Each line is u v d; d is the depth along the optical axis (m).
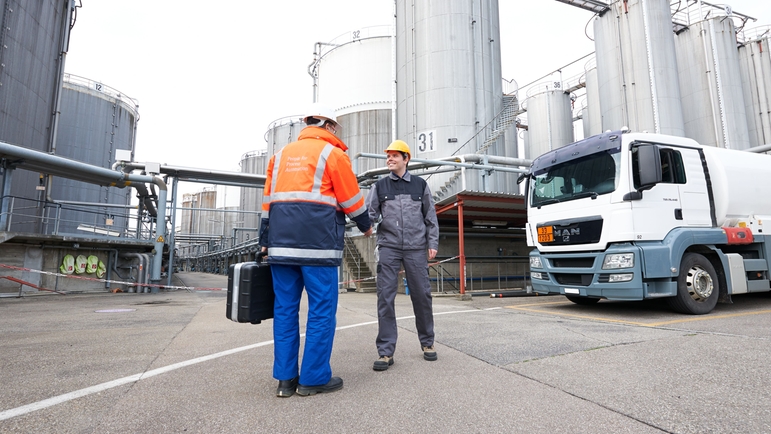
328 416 2.05
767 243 6.74
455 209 11.05
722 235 6.20
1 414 2.08
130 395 2.40
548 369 2.85
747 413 1.97
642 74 21.30
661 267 5.52
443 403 2.22
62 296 12.31
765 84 26.62
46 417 2.04
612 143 6.00
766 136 26.16
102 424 1.95
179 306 8.76
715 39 25.00
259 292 2.59
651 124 20.80
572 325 4.80
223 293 14.43
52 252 13.24
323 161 2.54
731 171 6.70
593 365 2.92
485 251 14.38
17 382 2.68
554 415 2.02
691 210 6.12
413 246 3.34
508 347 3.59
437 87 19.05
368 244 17.11
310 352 2.42
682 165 6.21
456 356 3.35
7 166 12.34
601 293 5.89
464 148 18.48
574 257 6.37
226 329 5.07
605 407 2.11
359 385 2.59
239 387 2.56
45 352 3.67
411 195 3.44
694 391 2.31
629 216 5.59
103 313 7.24
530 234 7.34
